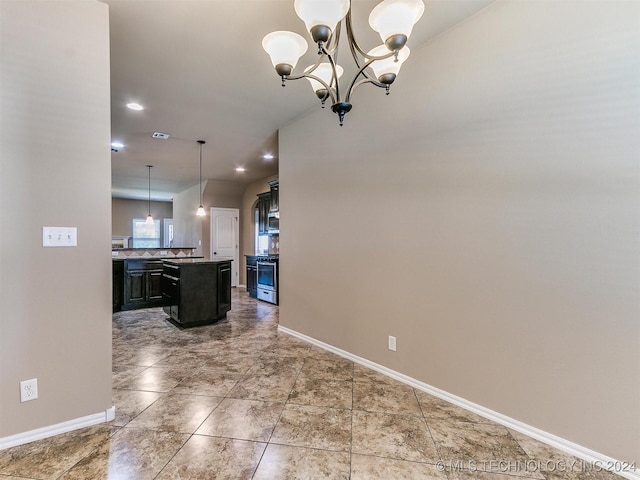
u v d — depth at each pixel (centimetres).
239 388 234
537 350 175
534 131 174
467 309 205
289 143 372
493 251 192
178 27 206
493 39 190
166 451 162
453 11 195
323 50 131
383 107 258
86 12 182
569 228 163
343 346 300
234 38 218
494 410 192
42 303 171
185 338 360
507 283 186
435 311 223
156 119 360
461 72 206
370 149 270
